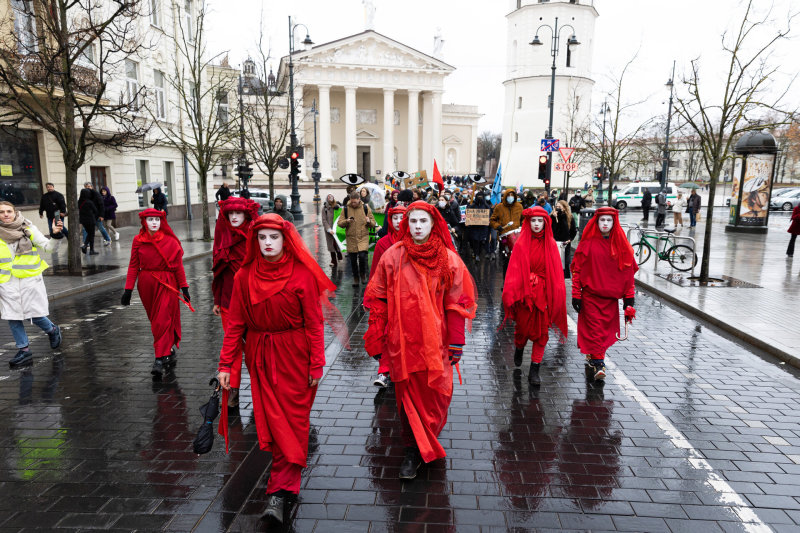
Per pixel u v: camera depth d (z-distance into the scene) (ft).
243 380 19.38
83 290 34.17
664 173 101.86
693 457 13.69
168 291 19.35
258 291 10.85
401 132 202.39
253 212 16.35
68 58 37.60
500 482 12.50
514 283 18.12
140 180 76.74
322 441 14.44
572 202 65.62
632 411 16.47
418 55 180.34
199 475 12.75
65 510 11.32
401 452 13.88
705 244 35.65
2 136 51.93
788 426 15.49
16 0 45.78
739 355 21.97
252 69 105.81
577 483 12.46
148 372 19.75
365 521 11.02
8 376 19.30
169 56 81.15
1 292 19.97
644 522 11.03
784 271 40.27
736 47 33.94
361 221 35.32
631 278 18.34
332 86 178.40
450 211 46.34
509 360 21.38
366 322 26.94
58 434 14.83
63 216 49.70
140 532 10.61
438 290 12.47
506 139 176.24
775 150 65.21
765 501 11.80
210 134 60.80
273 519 10.92
